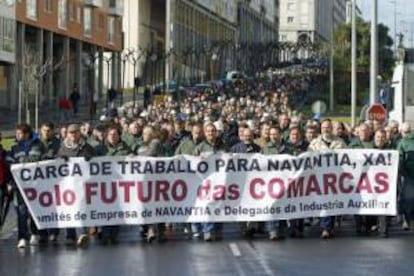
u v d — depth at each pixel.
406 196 17.48
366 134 17.12
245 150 17.00
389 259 13.91
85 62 80.19
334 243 15.95
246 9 159.25
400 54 36.22
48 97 71.81
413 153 17.39
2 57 61.44
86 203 16.39
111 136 17.00
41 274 12.98
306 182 16.80
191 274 12.70
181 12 113.81
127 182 16.47
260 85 80.69
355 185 16.89
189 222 16.64
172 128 21.59
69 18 76.56
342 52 102.12
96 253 15.12
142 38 103.94
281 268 13.09
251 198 16.70
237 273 12.70
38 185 16.27
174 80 86.25
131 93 92.00
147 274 12.76
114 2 90.06
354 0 43.34
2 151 16.45
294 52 112.50
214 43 107.94
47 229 16.58
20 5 65.06
